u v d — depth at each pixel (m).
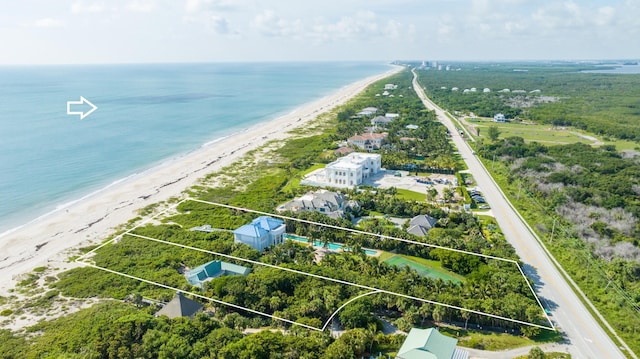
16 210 156.12
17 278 107.44
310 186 176.25
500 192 171.75
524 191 170.38
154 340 76.81
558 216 145.25
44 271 111.56
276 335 78.00
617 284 102.69
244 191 172.50
